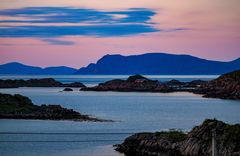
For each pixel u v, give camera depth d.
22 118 175.88
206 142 81.94
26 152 105.31
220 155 78.31
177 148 86.81
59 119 174.38
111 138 125.94
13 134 134.12
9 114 178.38
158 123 166.88
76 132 138.38
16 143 117.88
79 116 181.00
